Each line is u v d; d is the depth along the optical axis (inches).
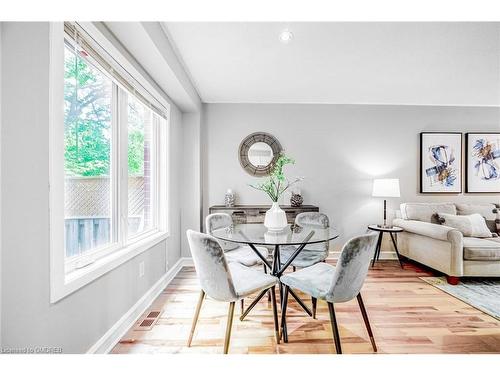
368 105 157.0
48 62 45.6
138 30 66.5
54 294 47.0
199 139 143.7
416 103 154.5
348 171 156.9
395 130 157.9
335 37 85.6
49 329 46.7
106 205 74.8
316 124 155.7
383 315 85.7
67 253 59.4
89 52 58.6
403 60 101.8
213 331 75.5
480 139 158.4
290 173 155.3
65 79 57.8
